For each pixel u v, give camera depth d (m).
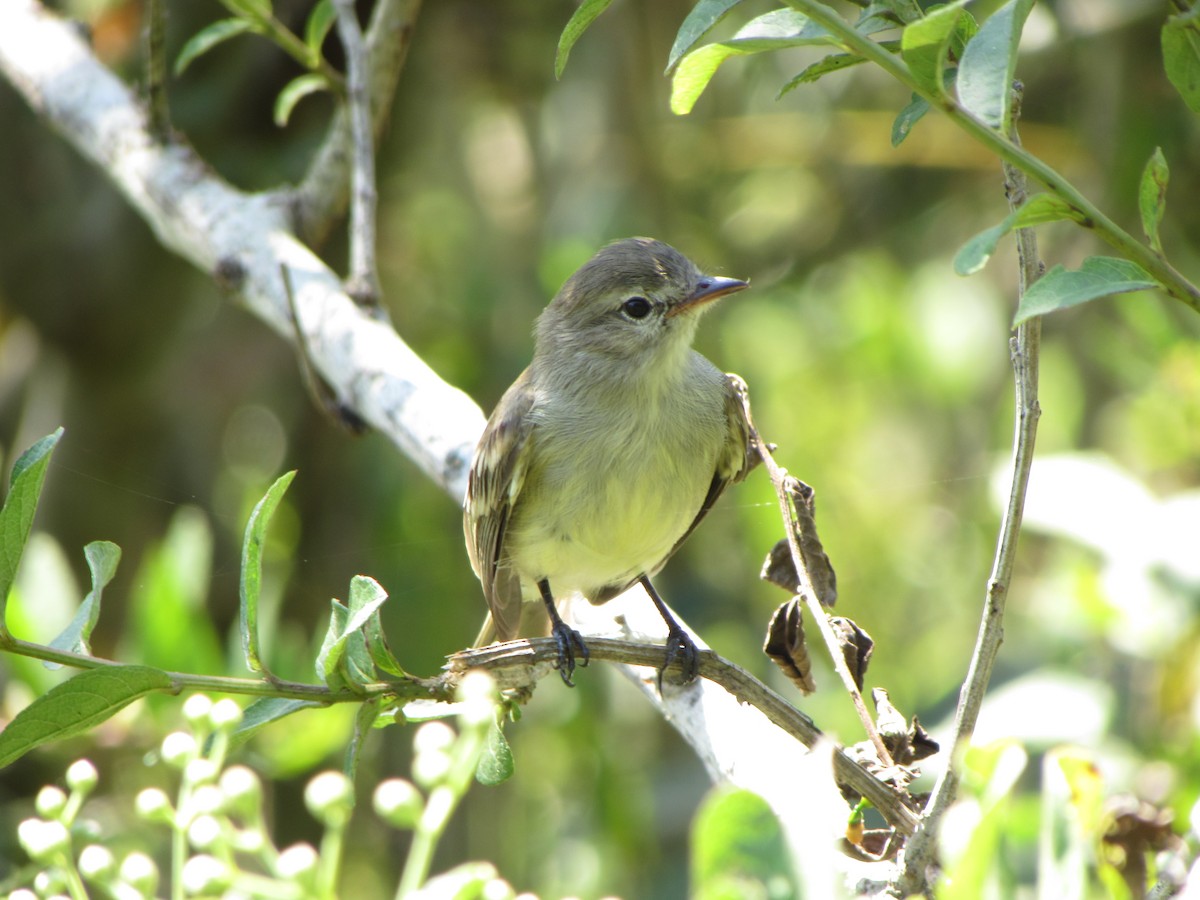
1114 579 9.55
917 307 16.14
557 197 14.70
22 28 10.95
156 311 13.26
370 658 5.05
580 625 8.86
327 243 13.77
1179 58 4.61
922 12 4.64
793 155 14.69
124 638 11.84
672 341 8.47
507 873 12.90
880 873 4.90
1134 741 9.94
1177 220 12.49
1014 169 4.50
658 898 11.97
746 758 6.10
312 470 14.08
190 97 12.59
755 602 14.02
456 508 14.01
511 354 14.18
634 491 8.44
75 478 13.41
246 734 5.03
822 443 16.53
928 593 15.43
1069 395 14.71
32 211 12.88
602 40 14.38
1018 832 6.54
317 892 3.82
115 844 10.59
